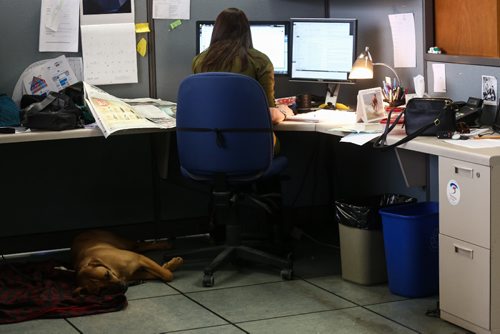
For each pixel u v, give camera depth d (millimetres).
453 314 3047
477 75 3500
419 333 2990
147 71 4270
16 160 4148
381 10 4148
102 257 3562
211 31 4258
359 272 3543
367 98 3676
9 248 4188
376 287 3529
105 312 3281
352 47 4199
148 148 4340
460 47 3641
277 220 4207
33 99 3922
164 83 4305
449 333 2982
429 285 3383
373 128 3523
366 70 3982
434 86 3793
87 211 4289
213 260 3719
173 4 4258
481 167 2832
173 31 4281
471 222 2908
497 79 3375
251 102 3504
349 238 3547
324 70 4281
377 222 3492
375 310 3240
